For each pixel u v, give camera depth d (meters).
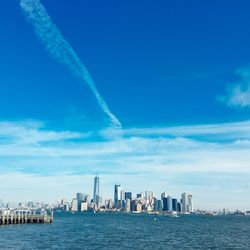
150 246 85.69
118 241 95.19
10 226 134.12
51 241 90.94
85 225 178.38
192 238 111.38
